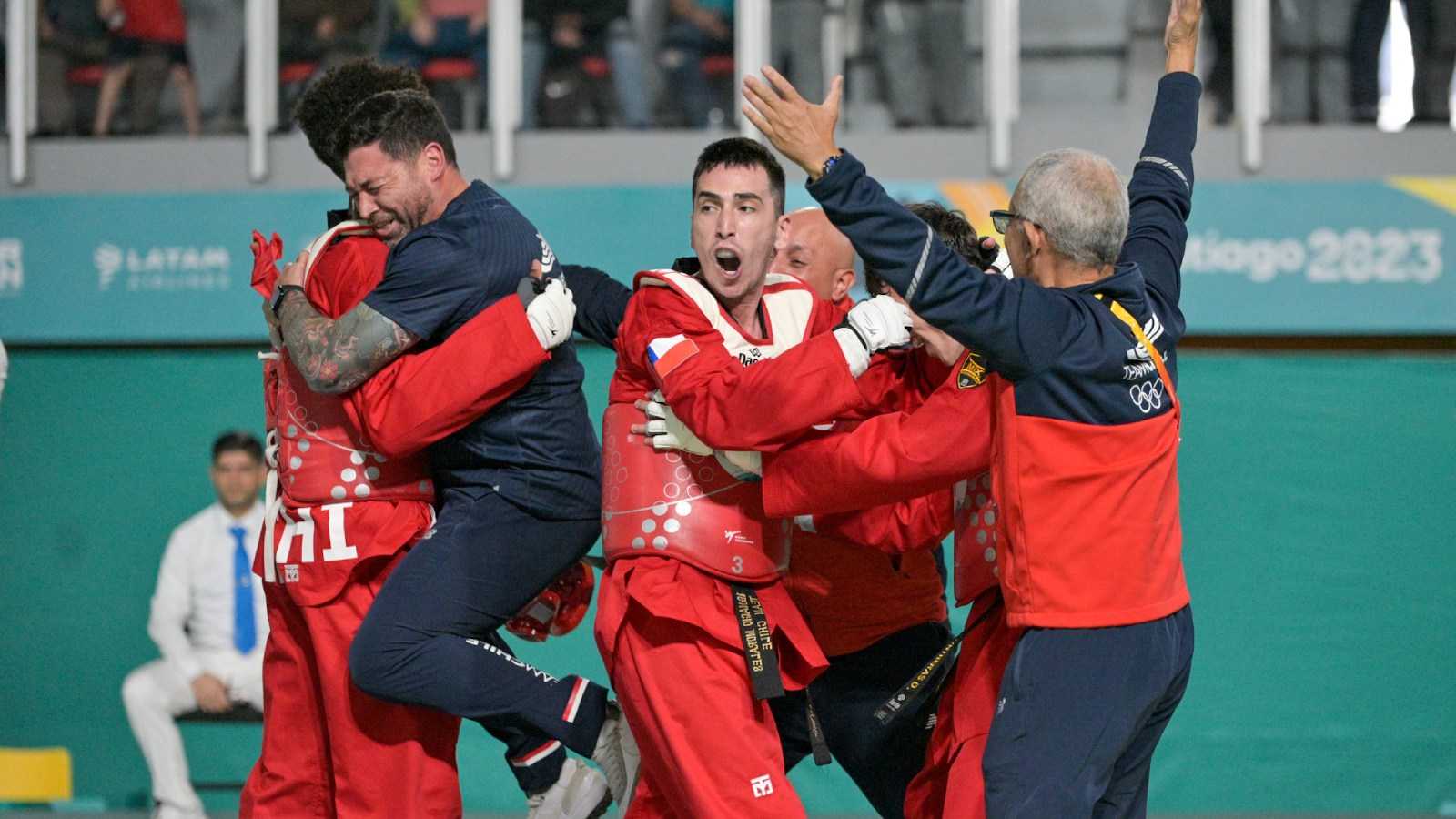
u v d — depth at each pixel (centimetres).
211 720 1484
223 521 1521
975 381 700
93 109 1745
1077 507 668
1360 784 1565
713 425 696
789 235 825
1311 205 1625
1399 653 1574
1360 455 1595
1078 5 1719
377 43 1736
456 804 795
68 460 1656
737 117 1714
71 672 1633
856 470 698
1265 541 1588
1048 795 650
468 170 1694
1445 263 1617
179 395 1658
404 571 763
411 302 737
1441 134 1672
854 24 1723
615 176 1691
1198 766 1567
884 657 870
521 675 773
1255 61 1662
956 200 1673
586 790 836
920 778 780
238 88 1752
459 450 785
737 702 729
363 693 765
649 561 741
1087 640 666
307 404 777
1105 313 672
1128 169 1700
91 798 1617
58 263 1666
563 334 755
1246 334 1664
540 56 1727
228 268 1659
